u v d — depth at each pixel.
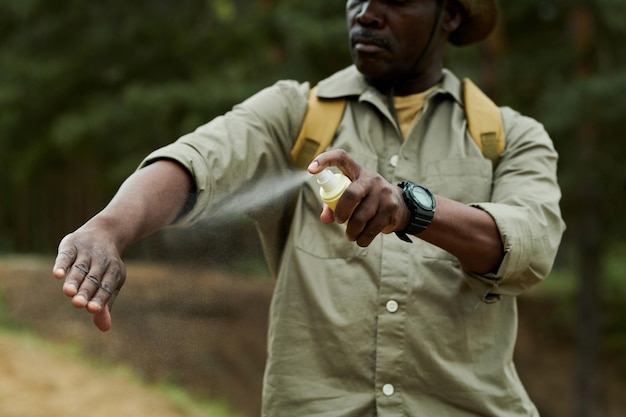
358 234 2.38
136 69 14.20
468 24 3.36
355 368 2.84
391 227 2.42
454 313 2.85
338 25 12.82
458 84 3.19
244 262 2.83
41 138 15.62
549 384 19.17
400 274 2.85
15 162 17.91
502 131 3.08
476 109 3.09
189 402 8.98
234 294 2.97
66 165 19.33
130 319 8.36
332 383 2.86
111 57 14.34
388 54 3.03
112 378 8.78
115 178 14.50
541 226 2.78
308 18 12.95
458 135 3.03
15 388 7.91
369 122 3.06
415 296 2.84
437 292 2.85
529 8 15.20
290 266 2.92
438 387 2.85
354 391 2.85
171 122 13.43
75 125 13.84
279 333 2.91
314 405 2.83
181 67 14.22
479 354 2.88
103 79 14.38
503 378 2.89
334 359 2.85
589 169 14.27
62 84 14.61
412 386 2.84
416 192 2.46
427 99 3.08
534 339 20.88
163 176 2.62
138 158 14.14
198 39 14.11
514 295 2.79
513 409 2.91
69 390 8.13
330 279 2.86
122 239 2.37
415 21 3.02
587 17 14.46
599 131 14.45
